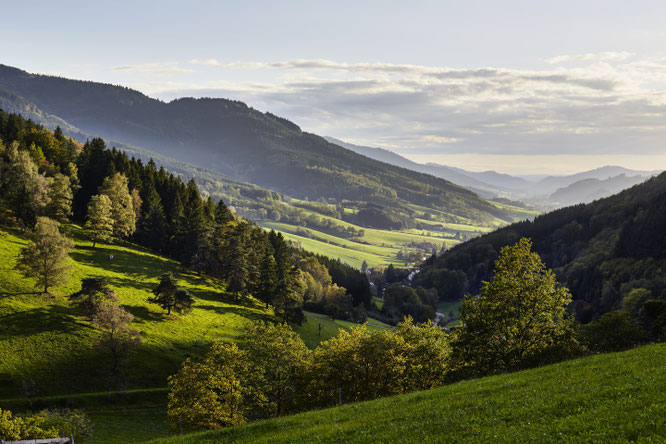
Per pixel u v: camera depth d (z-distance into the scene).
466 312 43.56
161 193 167.88
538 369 29.06
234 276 120.44
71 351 72.38
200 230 134.38
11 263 92.94
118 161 168.25
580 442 13.65
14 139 157.75
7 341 69.50
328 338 117.06
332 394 47.47
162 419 63.16
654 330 60.59
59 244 89.94
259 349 52.78
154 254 137.88
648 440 12.68
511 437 15.15
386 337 51.38
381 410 24.39
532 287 41.25
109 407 63.38
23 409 57.31
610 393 18.05
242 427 26.27
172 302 96.75
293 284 118.88
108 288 84.94
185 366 51.81
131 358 75.94
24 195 115.75
